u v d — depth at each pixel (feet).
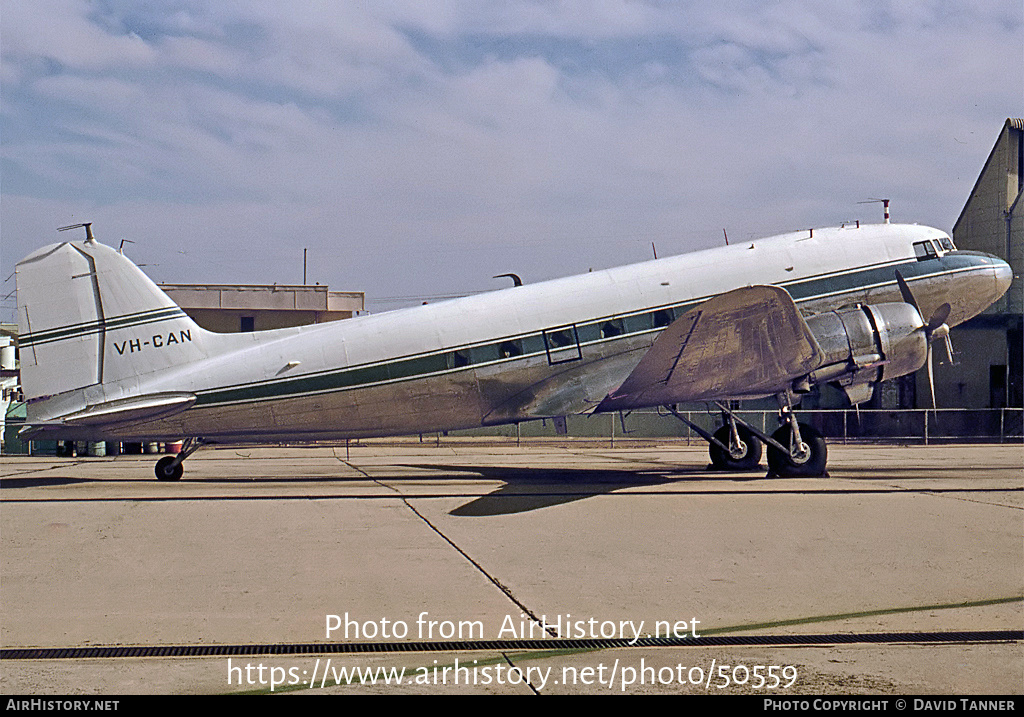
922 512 40.55
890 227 62.18
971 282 61.21
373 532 36.52
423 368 55.77
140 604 25.02
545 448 100.83
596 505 43.62
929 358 58.44
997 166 118.01
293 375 55.16
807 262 59.31
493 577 28.04
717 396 56.54
